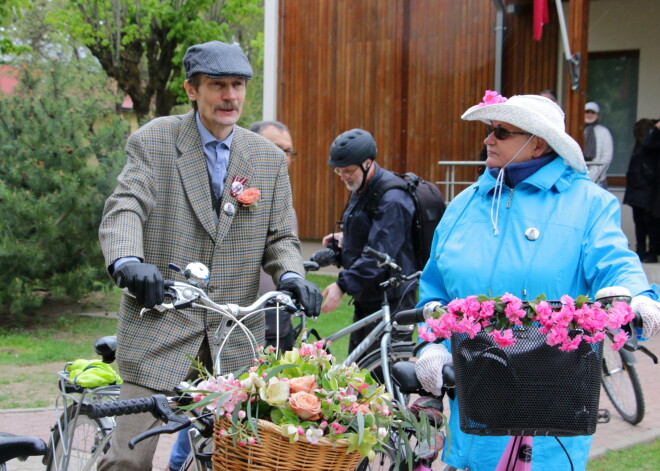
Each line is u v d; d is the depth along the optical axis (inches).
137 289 104.9
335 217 533.0
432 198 193.9
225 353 129.7
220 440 90.7
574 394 95.7
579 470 118.9
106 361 139.1
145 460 126.0
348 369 94.7
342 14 522.9
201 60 128.6
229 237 132.5
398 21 509.0
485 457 121.6
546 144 124.2
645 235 427.8
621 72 492.4
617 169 497.4
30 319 399.9
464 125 495.8
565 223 119.6
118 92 433.4
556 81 477.4
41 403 251.3
